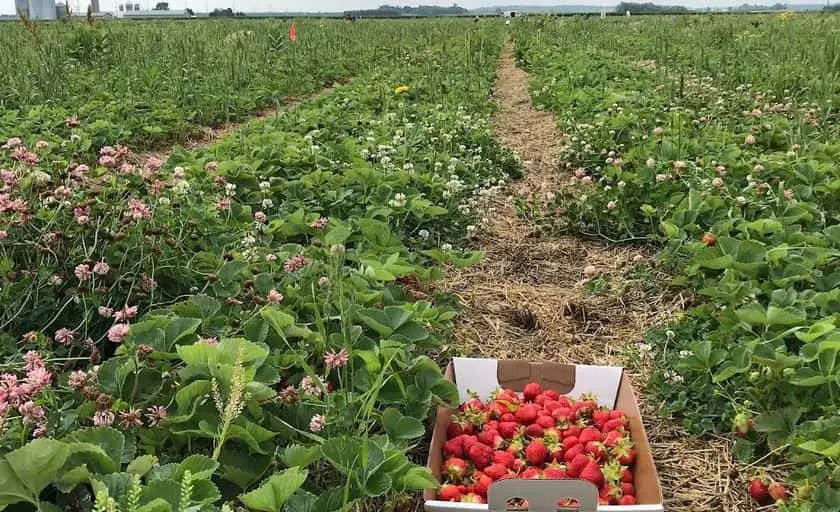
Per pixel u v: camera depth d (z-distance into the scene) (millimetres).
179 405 2506
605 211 5598
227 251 4160
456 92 11133
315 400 2732
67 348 3262
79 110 8367
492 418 3148
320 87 14062
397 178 5465
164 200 3914
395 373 2869
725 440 3258
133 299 3453
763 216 4953
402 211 5031
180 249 3820
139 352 2604
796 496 2740
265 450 2525
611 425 3096
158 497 1993
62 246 3523
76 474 2068
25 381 2488
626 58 16312
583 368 3438
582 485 2410
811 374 3047
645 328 4305
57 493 2213
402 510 2613
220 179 4715
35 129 7402
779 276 4039
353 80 14008
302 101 11602
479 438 3018
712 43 18422
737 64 12133
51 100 8859
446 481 2801
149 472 2221
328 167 6059
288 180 5758
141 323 2861
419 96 11055
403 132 7523
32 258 3658
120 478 2064
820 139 7004
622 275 4949
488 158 7469
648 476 2770
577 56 15789
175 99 9938
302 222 4516
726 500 2957
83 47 13250
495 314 4469
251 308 3426
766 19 29172
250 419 2637
